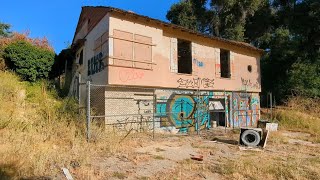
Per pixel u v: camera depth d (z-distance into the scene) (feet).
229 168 24.34
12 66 54.13
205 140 40.75
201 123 54.65
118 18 41.88
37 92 46.55
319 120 61.36
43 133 31.12
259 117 68.03
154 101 45.57
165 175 22.33
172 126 49.08
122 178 21.27
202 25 111.04
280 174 22.94
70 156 25.63
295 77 89.04
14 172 19.83
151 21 45.09
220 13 106.32
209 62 56.13
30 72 54.75
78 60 60.95
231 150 33.55
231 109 60.49
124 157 27.73
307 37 85.87
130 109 43.57
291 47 90.89
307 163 26.99
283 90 90.89
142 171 23.29
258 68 68.95
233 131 50.19
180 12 107.96
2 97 37.86
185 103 51.70
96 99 44.65
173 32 49.83
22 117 34.40
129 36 42.80
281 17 93.66
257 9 102.47
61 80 72.49
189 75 51.90
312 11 80.33
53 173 21.16
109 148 30.37
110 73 40.32
